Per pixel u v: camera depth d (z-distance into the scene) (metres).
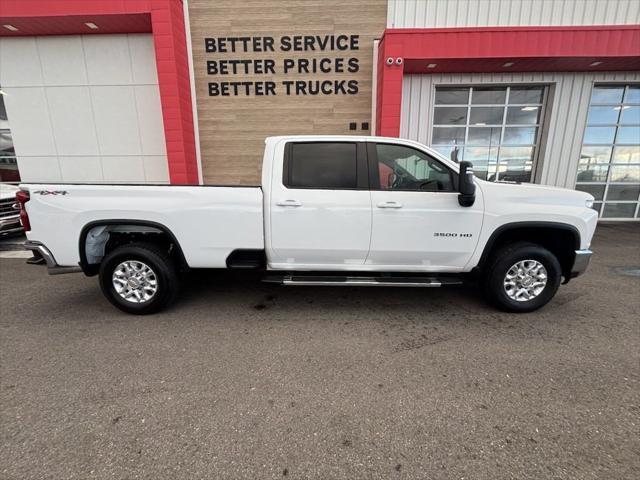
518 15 8.50
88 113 9.61
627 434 2.25
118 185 3.82
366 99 9.30
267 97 9.36
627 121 9.63
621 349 3.29
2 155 10.42
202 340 3.45
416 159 3.92
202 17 8.95
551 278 3.93
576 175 9.84
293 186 3.86
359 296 4.62
